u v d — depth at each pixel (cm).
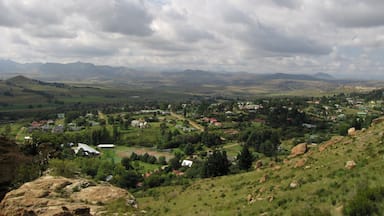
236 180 5191
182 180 9325
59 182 3675
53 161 6244
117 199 3516
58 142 8662
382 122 4784
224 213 3281
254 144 15425
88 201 3384
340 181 2859
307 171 3816
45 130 19475
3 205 3012
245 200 3688
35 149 7450
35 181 3656
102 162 11081
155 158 13650
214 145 16538
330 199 2473
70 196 3422
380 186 2167
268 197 3297
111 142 17900
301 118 19888
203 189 5253
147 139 18288
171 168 11925
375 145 3728
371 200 2038
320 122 19838
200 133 18288
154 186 9200
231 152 14638
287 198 2975
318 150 4941
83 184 3769
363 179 2623
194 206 4116
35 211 2708
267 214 2725
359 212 1953
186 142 17112
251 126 19575
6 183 4722
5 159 5025
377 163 3006
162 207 4441
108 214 3109
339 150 4231
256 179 4709
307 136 15988
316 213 2191
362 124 13412
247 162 8988
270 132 16288
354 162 3331
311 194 2822
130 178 9588
